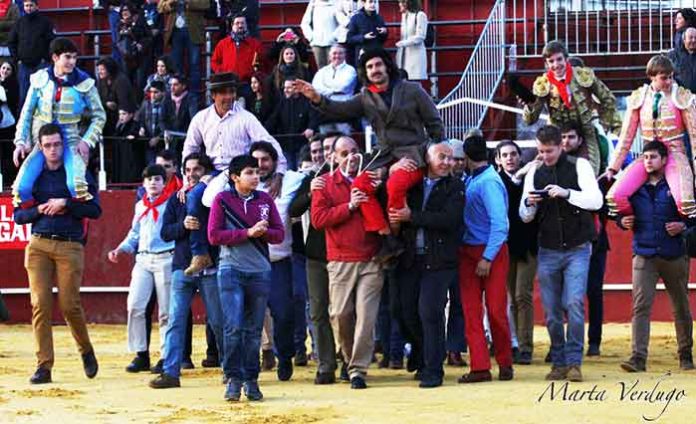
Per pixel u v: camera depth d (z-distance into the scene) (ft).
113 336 115.96
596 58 146.30
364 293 79.00
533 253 90.43
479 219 81.20
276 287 83.15
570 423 65.92
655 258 85.40
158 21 142.61
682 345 86.89
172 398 76.54
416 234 78.79
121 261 126.72
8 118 131.13
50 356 83.97
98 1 164.96
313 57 151.23
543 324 120.47
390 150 79.82
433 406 71.51
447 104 129.08
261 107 126.52
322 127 123.75
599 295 96.12
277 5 163.94
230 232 73.97
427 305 78.64
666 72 86.63
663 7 146.51
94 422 68.54
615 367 88.69
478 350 81.15
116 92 131.75
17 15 145.48
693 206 84.64
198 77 141.90
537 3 150.30
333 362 81.92
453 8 160.15
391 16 161.17
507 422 66.28
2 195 126.62
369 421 67.21
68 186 82.94
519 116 141.90
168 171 91.15
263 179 83.61
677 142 86.48
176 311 81.51
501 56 142.61
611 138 119.24
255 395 74.84
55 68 87.45
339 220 78.59
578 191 80.69
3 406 74.18
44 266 83.71
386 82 80.33
